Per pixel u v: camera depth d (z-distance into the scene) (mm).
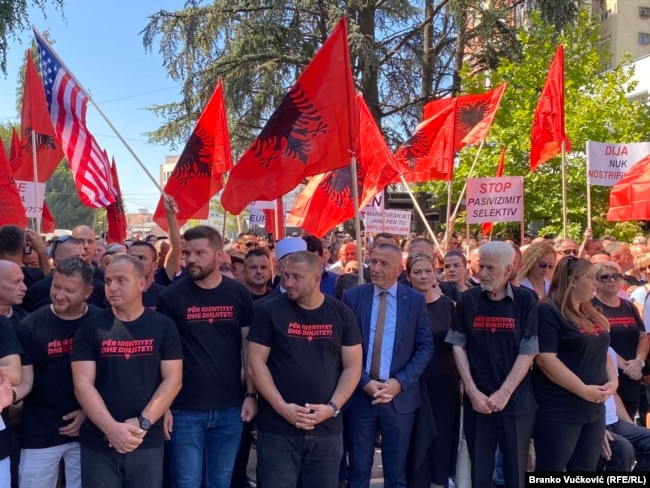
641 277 7348
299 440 3799
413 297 4473
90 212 55094
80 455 3650
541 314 4289
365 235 10172
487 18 19141
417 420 4477
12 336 3547
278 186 5145
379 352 4371
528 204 15281
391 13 19828
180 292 4102
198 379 3982
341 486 5195
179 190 6949
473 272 6398
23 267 5191
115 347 3570
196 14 19094
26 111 7559
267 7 18484
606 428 4691
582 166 14828
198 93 19484
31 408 3715
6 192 6621
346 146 5117
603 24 43062
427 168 8727
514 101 16078
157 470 3637
